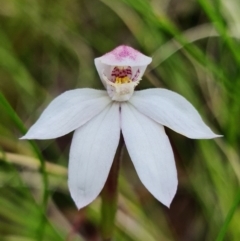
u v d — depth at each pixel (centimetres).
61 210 19
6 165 18
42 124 14
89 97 14
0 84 20
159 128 14
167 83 19
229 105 19
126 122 14
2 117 19
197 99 19
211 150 18
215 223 18
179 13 20
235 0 19
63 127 14
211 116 19
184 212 19
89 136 14
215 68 17
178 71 19
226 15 19
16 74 19
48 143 19
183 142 19
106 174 14
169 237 19
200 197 19
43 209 16
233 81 18
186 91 19
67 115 14
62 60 20
